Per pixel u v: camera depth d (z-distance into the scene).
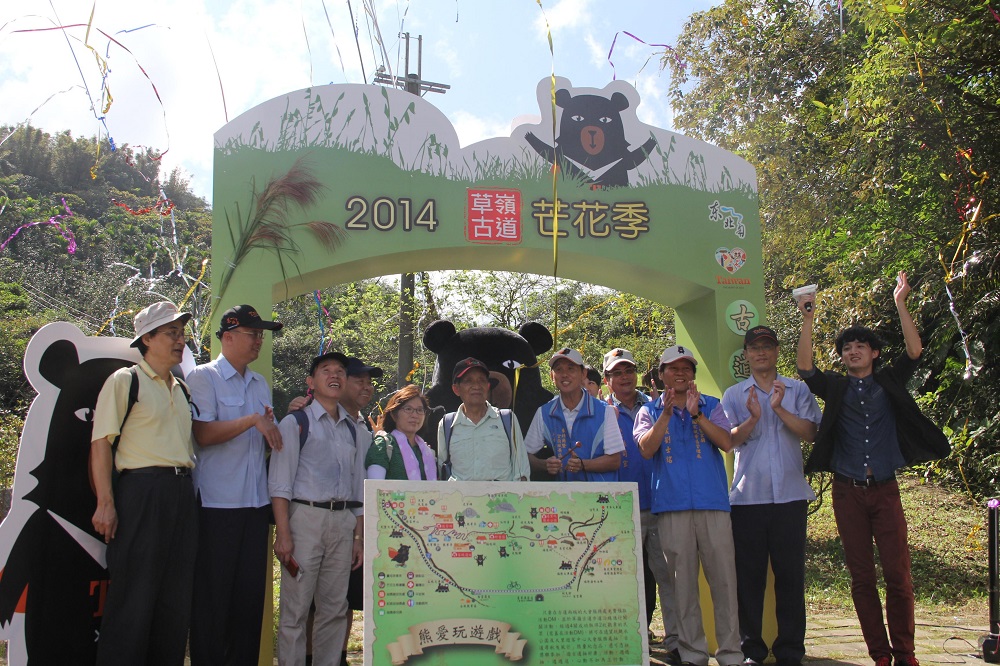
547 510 3.73
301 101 4.86
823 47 10.84
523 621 3.58
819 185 10.02
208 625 3.88
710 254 5.29
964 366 8.08
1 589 3.41
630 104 5.32
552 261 5.31
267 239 4.70
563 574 3.67
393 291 14.13
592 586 3.68
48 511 3.64
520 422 5.57
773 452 4.62
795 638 4.50
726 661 4.33
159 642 3.62
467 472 4.14
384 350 14.95
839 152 9.35
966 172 7.31
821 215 10.12
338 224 4.80
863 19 7.89
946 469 8.68
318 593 4.13
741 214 5.37
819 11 11.10
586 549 3.72
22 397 12.23
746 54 11.34
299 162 4.79
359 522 4.27
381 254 4.85
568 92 5.23
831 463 4.52
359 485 4.29
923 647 5.25
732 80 11.41
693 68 11.60
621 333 12.23
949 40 7.29
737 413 4.75
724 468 4.75
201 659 3.86
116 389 3.56
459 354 5.62
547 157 5.14
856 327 4.53
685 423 4.56
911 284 8.18
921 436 4.32
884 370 4.46
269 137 4.79
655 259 5.21
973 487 8.66
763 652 4.55
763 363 4.70
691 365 4.55
